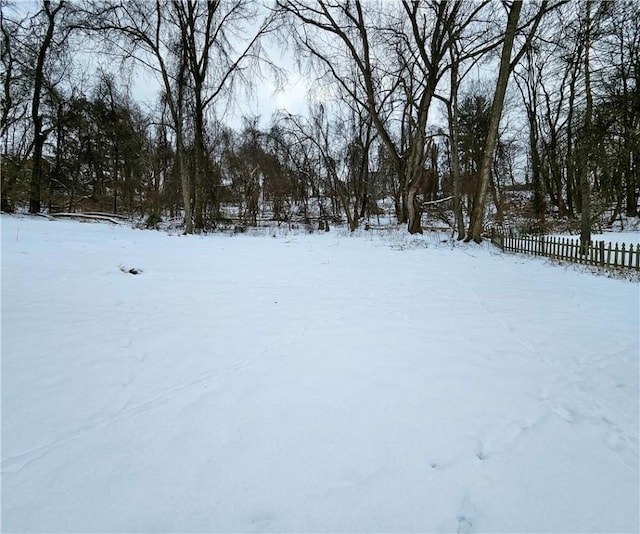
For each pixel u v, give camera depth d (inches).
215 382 137.9
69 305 215.8
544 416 119.4
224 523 79.3
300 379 141.1
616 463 98.9
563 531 78.8
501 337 187.3
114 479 90.4
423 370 149.6
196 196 804.0
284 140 1001.5
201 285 283.7
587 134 543.5
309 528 78.6
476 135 1149.1
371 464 97.1
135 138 1027.3
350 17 705.0
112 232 603.8
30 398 123.3
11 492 85.5
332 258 451.8
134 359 154.4
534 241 502.0
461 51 681.0
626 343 180.2
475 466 97.0
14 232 459.8
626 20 594.2
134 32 671.1
